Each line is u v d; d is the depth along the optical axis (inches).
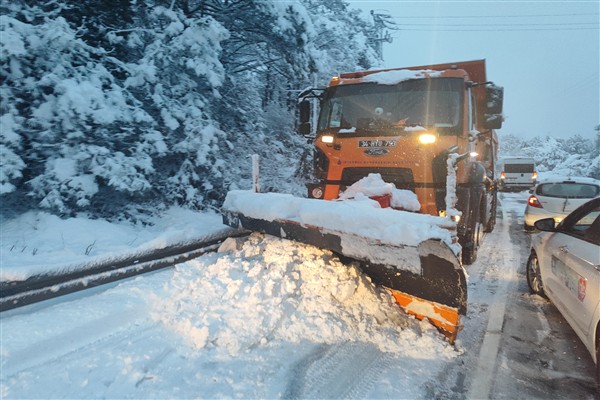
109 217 287.7
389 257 150.7
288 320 148.2
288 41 421.4
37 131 232.4
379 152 224.1
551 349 148.7
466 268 261.6
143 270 196.9
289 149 590.6
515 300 202.2
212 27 303.3
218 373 120.9
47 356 125.6
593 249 139.3
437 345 141.3
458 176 218.4
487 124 251.1
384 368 130.3
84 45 248.2
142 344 134.3
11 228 231.3
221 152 373.4
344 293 157.2
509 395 119.1
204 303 153.3
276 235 196.9
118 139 267.0
